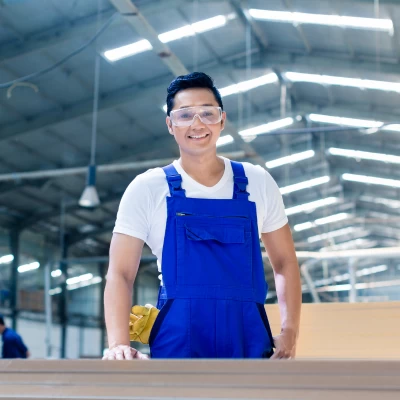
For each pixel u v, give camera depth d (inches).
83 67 370.3
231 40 390.9
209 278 52.3
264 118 478.3
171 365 31.4
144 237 56.6
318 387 29.3
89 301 595.2
